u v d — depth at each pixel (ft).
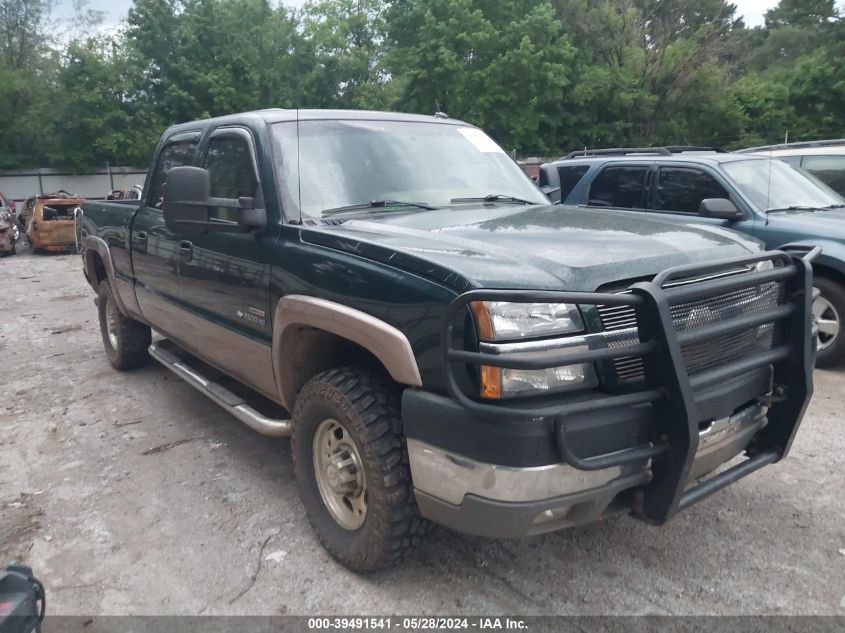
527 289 8.06
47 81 116.47
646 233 10.23
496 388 7.80
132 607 9.88
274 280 11.27
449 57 86.17
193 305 14.42
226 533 11.78
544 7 89.71
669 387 8.07
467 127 15.21
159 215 16.24
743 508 12.07
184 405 18.10
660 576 10.23
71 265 52.80
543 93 90.43
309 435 10.80
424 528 9.68
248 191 12.26
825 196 21.97
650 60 101.60
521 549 11.02
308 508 11.07
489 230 10.32
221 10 104.78
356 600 9.87
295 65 108.17
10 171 106.42
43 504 12.97
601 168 24.80
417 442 8.65
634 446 8.24
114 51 106.63
